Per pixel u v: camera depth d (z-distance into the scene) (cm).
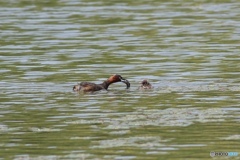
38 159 1655
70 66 2831
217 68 2755
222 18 4122
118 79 2420
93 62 2909
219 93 2309
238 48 3203
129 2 4806
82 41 3428
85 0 4884
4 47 3275
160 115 2020
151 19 4103
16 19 4109
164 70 2734
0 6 4628
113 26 3875
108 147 1734
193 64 2847
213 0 4891
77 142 1778
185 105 2142
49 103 2202
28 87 2441
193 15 4247
